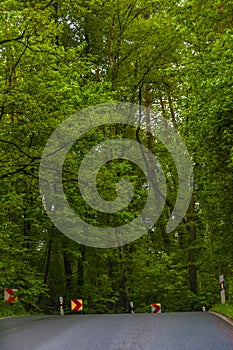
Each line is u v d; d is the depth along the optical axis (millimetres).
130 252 37875
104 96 28359
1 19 17969
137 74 34594
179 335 9516
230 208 22656
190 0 20594
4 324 13609
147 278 36688
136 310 35719
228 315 14883
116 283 36156
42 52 20219
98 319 14750
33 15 17906
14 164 22078
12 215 28469
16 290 22031
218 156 20281
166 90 35406
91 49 34938
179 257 38500
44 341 9188
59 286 33875
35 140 25375
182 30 21188
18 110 20938
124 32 33875
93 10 32031
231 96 16859
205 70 18828
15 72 21156
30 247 29719
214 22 20719
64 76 24375
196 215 36625
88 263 32625
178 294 37688
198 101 19234
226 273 36969
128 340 8984
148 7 33188
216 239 25031
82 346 8328
